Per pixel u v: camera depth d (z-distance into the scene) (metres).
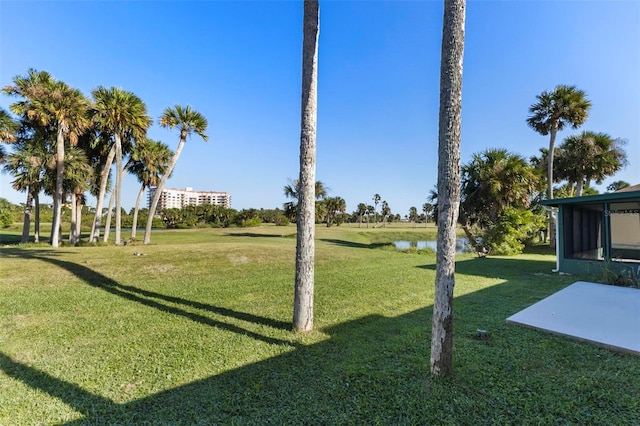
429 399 2.59
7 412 2.47
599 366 3.13
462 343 3.79
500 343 3.79
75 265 9.05
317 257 12.98
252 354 3.59
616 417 2.29
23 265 8.72
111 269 8.86
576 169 20.78
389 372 3.10
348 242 24.11
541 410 2.40
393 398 2.63
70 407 2.55
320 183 32.66
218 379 3.00
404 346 3.77
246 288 7.20
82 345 3.87
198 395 2.72
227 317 5.04
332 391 2.76
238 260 11.20
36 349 3.74
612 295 6.12
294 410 2.48
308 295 4.46
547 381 2.84
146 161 19.88
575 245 10.05
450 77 2.88
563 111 17.11
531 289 6.97
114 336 4.18
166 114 18.03
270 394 2.73
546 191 20.61
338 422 2.32
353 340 4.01
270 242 20.94
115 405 2.58
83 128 15.98
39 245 15.64
